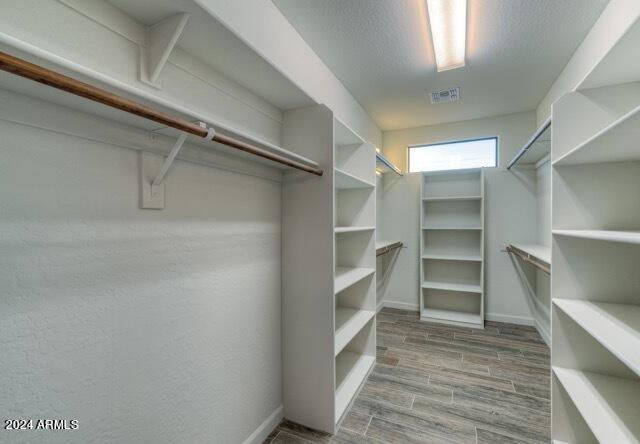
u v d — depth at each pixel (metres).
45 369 0.79
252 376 1.59
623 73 1.29
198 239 1.26
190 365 1.22
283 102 1.71
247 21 1.48
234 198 1.47
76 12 0.86
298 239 1.79
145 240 1.04
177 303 1.17
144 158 1.04
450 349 2.75
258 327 1.64
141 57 1.02
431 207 3.81
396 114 3.46
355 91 2.86
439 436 1.65
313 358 1.75
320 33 1.98
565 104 1.50
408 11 1.78
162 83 1.10
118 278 0.96
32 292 0.77
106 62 0.93
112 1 0.93
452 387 2.13
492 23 1.88
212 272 1.33
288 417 1.83
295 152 1.79
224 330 1.40
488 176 3.54
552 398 1.55
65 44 0.84
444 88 2.81
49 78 0.59
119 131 0.94
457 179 3.72
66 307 0.83
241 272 1.51
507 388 2.11
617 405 1.23
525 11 1.76
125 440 0.98
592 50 1.90
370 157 2.41
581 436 1.50
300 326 1.79
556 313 1.55
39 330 0.78
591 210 1.48
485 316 3.57
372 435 1.67
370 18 1.84
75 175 0.85
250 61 1.29
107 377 0.93
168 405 1.13
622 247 1.44
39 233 0.78
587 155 1.34
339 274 2.23
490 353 2.67
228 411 1.42
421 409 1.89
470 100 3.07
